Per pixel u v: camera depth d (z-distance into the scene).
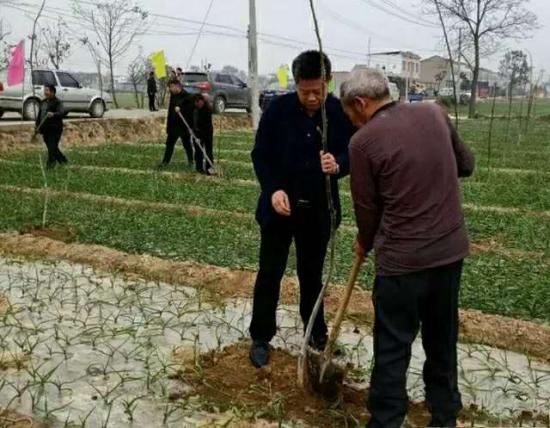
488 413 4.19
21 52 11.02
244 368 4.72
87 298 6.13
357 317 5.84
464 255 3.54
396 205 3.45
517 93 57.25
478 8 39.41
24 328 5.39
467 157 3.68
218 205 10.56
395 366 3.58
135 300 6.09
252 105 25.44
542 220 9.85
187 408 4.16
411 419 4.11
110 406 4.18
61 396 4.33
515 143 23.28
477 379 4.65
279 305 6.09
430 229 3.44
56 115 14.09
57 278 6.69
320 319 4.81
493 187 12.94
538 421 4.14
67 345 5.10
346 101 3.60
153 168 14.67
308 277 4.71
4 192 11.23
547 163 17.52
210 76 28.61
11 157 16.36
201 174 13.99
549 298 6.20
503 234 8.90
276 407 4.08
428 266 3.46
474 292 6.32
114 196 11.31
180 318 5.69
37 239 8.09
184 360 4.86
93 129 21.53
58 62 36.50
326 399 4.17
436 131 3.48
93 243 8.09
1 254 7.55
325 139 3.98
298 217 4.54
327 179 3.98
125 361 4.86
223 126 27.52
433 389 3.80
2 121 21.78
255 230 8.89
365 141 3.46
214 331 5.44
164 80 34.53
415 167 3.40
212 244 8.05
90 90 24.12
